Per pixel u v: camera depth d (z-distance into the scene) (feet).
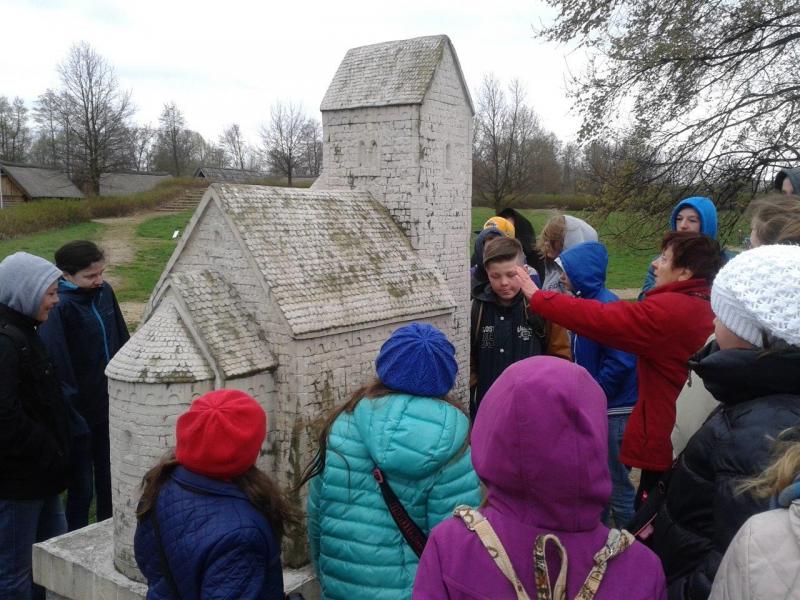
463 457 10.09
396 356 10.35
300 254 22.12
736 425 7.57
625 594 6.39
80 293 21.22
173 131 262.26
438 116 28.14
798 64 38.55
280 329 20.24
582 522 6.51
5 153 247.70
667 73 40.83
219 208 21.26
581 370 6.78
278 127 200.85
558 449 6.28
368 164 28.55
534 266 25.91
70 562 19.72
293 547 19.63
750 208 11.57
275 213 22.57
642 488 13.02
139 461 18.84
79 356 21.39
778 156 39.37
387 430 9.88
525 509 6.61
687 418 11.18
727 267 8.13
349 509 10.25
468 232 30.78
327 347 21.12
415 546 9.96
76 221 133.80
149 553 9.89
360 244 24.77
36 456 16.02
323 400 21.04
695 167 42.42
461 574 6.54
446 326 26.37
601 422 6.61
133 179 210.38
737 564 5.98
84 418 21.83
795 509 5.83
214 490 9.72
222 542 9.20
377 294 23.41
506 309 18.42
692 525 8.36
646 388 12.60
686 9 39.81
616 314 12.30
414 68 28.04
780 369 7.49
